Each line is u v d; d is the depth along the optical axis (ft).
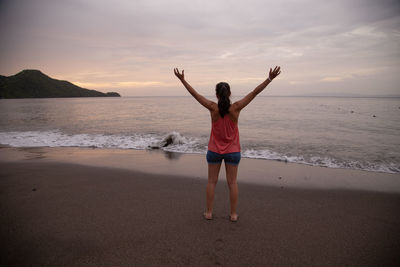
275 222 10.10
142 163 20.84
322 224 9.93
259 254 7.79
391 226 9.75
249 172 18.04
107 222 9.99
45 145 29.68
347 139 31.32
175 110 98.73
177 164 20.48
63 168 19.12
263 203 12.23
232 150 9.52
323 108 104.32
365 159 21.61
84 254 7.73
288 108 105.29
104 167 19.45
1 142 31.58
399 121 51.49
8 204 11.91
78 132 39.55
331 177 16.75
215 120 9.57
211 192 10.11
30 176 16.89
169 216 10.61
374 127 42.29
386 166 19.47
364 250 8.02
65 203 12.08
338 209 11.48
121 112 86.74
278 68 8.72
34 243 8.35
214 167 10.05
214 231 9.28
